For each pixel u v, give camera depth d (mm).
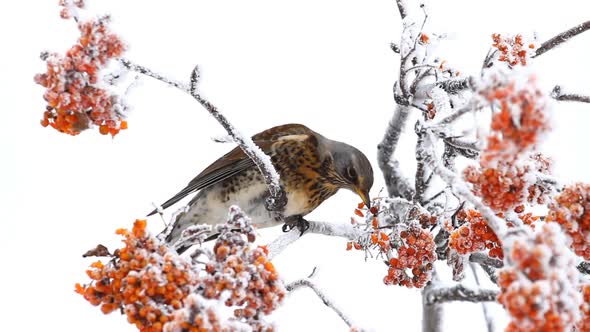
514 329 5246
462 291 8492
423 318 12273
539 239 5367
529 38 10164
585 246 6520
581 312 6027
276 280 6750
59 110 7355
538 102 5402
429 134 6879
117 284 6605
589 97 9141
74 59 7172
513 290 5148
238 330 6172
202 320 5984
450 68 10062
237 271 6594
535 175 6723
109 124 7461
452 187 6348
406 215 9953
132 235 6699
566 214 6469
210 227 7098
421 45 10500
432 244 9266
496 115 5520
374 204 10023
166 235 7230
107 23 7188
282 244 11859
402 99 10672
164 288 6367
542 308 5078
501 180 6461
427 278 9273
